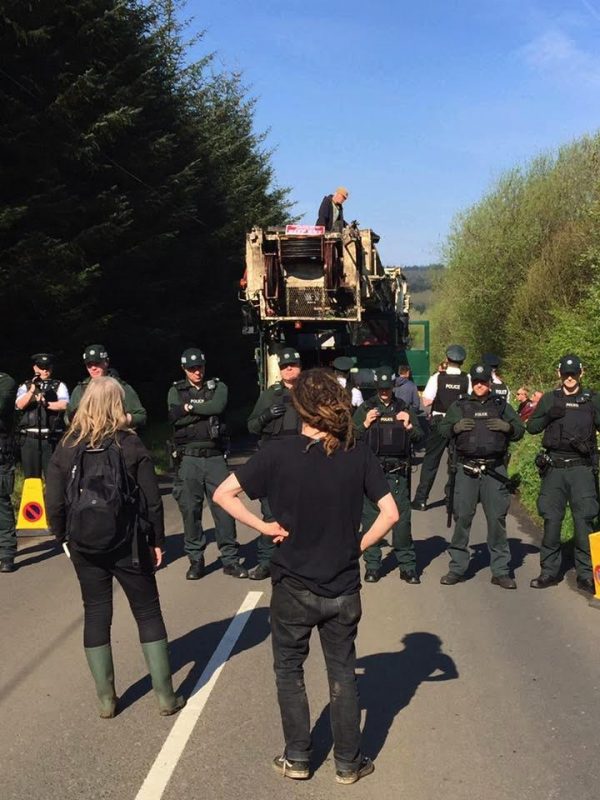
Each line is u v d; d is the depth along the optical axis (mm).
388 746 4207
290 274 13625
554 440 7117
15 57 16281
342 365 12195
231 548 7711
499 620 6285
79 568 4461
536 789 3775
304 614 3748
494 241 30578
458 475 7379
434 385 11344
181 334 25047
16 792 3734
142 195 20109
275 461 3762
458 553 7453
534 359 26047
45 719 4508
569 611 6500
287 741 3887
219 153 31594
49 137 16688
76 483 4305
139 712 4598
